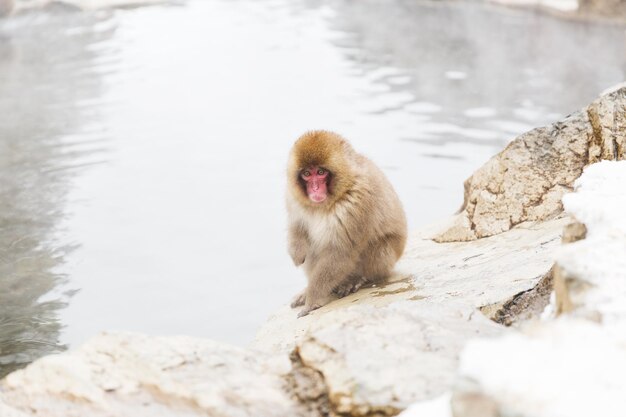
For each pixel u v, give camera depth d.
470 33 24.95
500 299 6.00
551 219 8.16
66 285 10.88
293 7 29.84
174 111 18.70
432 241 9.11
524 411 2.86
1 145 16.84
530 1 27.50
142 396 4.10
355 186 7.77
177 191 14.27
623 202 4.34
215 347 4.45
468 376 3.08
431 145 15.88
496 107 17.91
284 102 19.05
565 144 8.39
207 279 11.02
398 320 4.46
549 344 3.19
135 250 12.05
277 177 14.80
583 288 3.64
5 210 13.62
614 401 2.86
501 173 8.59
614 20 25.08
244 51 23.78
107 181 14.84
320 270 7.96
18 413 4.05
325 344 4.28
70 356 4.36
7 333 9.54
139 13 29.36
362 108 18.33
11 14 28.94
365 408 3.83
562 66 20.91
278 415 3.99
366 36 25.12
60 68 22.73
